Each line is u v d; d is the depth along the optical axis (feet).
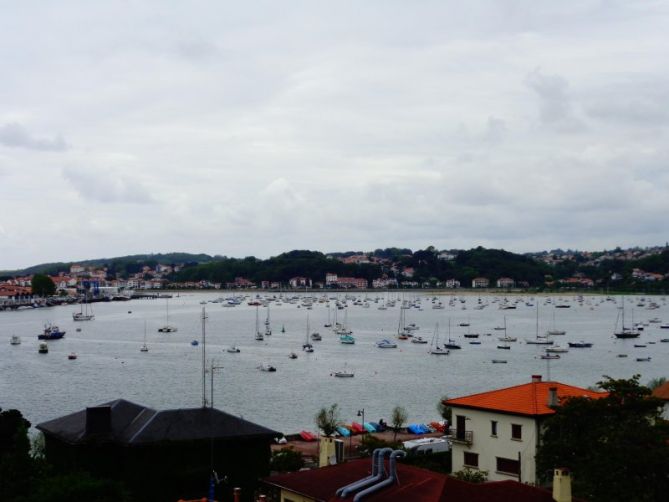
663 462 192.54
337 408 568.00
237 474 227.40
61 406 582.35
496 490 166.30
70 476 198.59
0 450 237.04
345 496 168.86
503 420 265.13
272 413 550.77
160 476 218.59
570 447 216.74
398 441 411.75
